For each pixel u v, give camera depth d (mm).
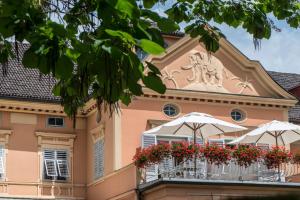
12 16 5984
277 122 25219
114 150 27125
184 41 28797
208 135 25938
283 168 25484
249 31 9680
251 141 26625
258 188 23500
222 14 9672
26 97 29312
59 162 29812
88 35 6168
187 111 28578
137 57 5273
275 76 38844
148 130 26750
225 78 29578
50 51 5500
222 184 23141
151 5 7109
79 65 5344
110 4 5414
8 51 6883
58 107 29844
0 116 29250
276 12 10273
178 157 23266
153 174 25109
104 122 28484
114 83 5371
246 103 29562
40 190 29172
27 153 29344
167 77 28453
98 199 28500
